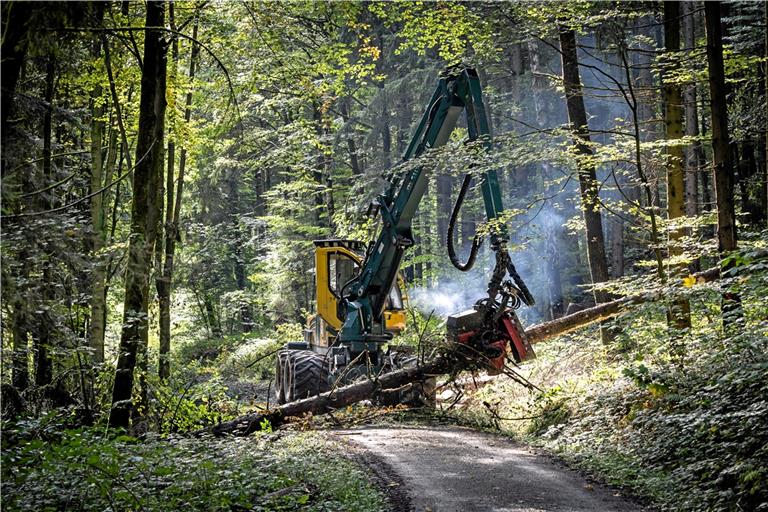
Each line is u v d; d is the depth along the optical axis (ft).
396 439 41.27
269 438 40.57
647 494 29.22
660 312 44.06
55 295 30.12
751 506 25.95
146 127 37.60
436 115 47.65
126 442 34.14
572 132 46.70
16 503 24.66
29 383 43.52
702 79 47.09
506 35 53.62
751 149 77.30
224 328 141.49
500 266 42.70
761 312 39.04
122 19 43.39
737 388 34.14
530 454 37.68
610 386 44.06
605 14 48.98
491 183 42.78
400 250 52.54
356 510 27.17
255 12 46.44
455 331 44.45
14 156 25.23
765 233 40.09
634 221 50.42
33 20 23.59
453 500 28.73
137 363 41.63
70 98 53.01
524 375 56.13
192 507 26.50
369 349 54.54
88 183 56.44
